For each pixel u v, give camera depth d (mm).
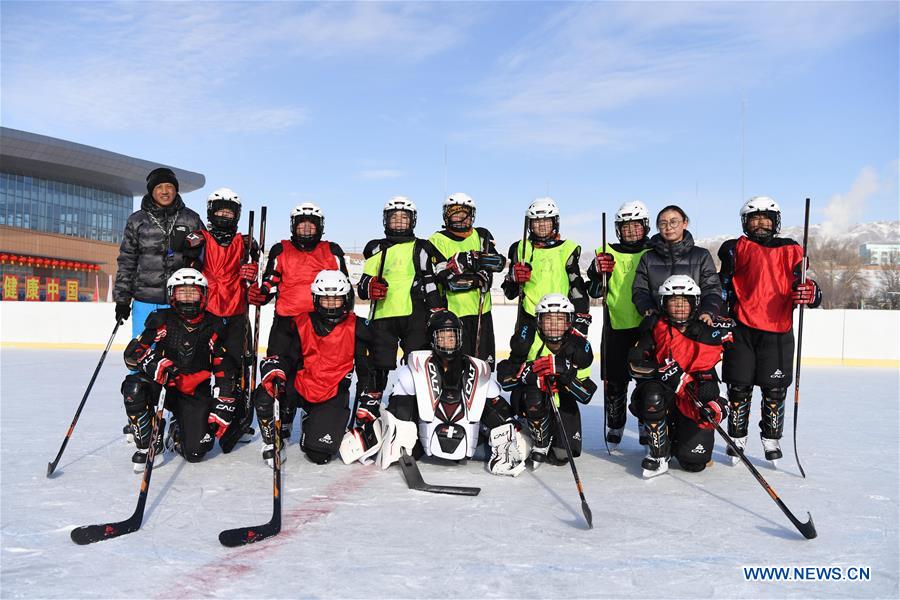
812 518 3252
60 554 2699
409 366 4258
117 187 54844
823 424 6266
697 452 4133
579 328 4492
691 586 2418
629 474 4199
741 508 3434
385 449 4234
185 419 4297
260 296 4816
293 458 4535
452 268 4988
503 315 13578
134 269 5289
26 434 5305
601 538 2930
